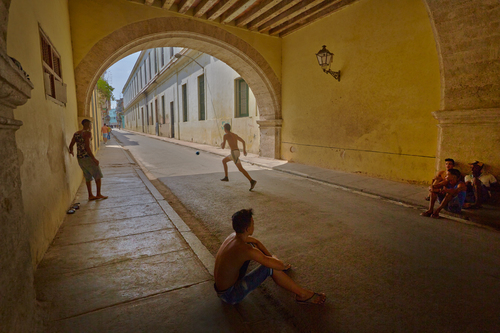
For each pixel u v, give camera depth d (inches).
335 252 138.7
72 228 161.3
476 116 199.2
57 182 162.4
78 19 294.7
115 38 313.9
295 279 115.2
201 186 281.0
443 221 180.5
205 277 113.4
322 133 370.6
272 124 452.8
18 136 99.9
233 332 84.3
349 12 318.3
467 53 197.5
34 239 115.2
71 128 241.3
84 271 115.8
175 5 343.3
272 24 376.8
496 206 194.5
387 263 127.8
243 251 89.9
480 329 87.0
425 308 97.0
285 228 169.6
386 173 294.4
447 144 221.3
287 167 380.2
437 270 121.7
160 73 1143.6
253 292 108.4
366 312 95.3
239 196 243.0
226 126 267.3
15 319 62.2
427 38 248.2
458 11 188.1
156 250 135.9
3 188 61.4
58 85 183.8
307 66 386.0
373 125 303.0
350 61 322.3
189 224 178.9
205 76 760.3
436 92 245.9
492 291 106.7
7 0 66.2
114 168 373.7
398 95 276.1
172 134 1120.8
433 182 194.9
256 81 446.6
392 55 278.1
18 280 66.3
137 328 85.0
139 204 209.2
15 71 61.4
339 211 201.3
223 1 322.0
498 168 196.2
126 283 108.1
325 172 340.5
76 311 91.6
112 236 151.3
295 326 89.4
